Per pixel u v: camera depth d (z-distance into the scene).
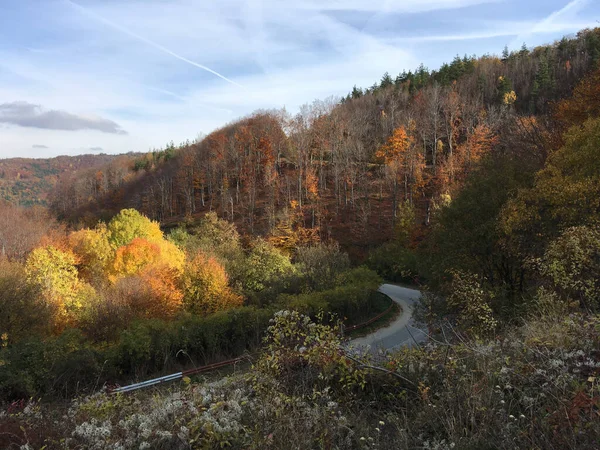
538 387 3.78
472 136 63.06
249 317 18.16
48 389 11.98
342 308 22.95
